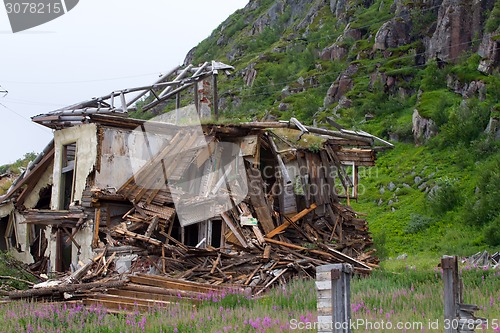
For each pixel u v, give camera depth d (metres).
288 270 22.58
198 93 31.30
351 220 27.78
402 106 61.75
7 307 18.06
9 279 22.72
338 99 68.50
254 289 21.06
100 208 24.61
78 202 25.64
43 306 17.95
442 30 63.59
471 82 56.91
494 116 50.84
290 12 111.25
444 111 54.75
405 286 20.17
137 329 15.09
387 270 24.47
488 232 38.28
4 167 43.22
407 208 46.00
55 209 26.83
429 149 53.16
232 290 19.81
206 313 16.41
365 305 16.59
